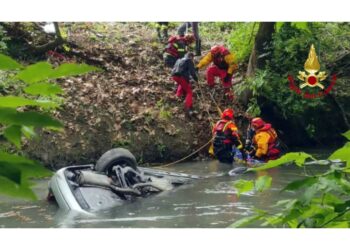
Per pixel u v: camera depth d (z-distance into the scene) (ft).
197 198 23.63
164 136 38.37
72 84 39.14
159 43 48.80
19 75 2.90
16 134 2.88
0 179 2.71
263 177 5.33
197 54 47.14
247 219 5.20
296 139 43.73
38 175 2.81
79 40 46.11
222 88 44.70
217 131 36.11
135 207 22.16
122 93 40.40
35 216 20.89
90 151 35.45
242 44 45.83
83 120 36.63
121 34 48.96
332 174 4.81
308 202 4.75
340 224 4.94
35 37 43.47
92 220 20.08
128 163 26.02
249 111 42.63
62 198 22.43
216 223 18.99
